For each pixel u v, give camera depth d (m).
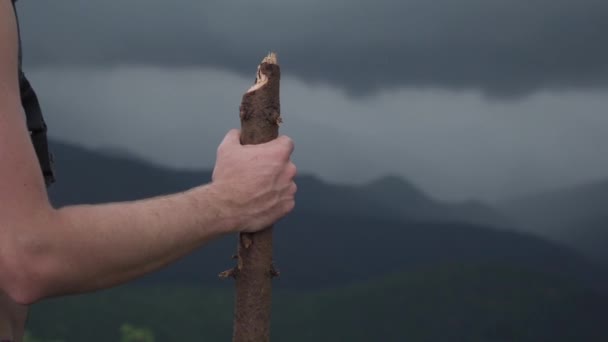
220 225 1.50
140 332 16.58
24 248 1.24
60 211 1.30
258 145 1.61
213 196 1.52
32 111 1.53
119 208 1.37
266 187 1.57
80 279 1.30
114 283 1.35
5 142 1.24
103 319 55.25
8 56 1.29
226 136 1.69
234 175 1.56
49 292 1.29
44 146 1.55
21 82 1.49
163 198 1.46
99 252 1.31
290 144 1.62
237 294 1.82
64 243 1.27
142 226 1.37
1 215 1.24
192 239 1.45
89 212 1.33
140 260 1.36
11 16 1.32
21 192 1.25
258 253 1.80
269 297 1.82
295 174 1.62
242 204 1.54
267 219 1.57
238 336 1.81
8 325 1.50
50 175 1.58
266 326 1.81
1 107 1.25
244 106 1.75
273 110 1.76
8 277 1.25
